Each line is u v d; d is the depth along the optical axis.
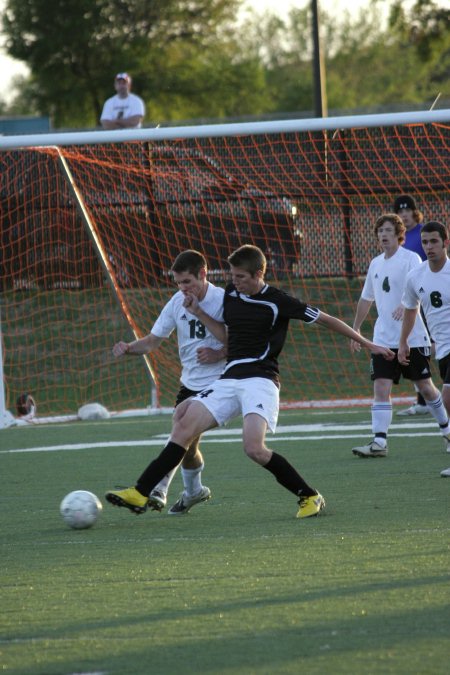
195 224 54.16
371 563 15.87
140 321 52.81
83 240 54.91
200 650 11.81
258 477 26.52
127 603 14.05
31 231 55.34
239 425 39.75
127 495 20.00
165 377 50.88
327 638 12.06
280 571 15.59
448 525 18.83
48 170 54.72
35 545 18.64
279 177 54.31
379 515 20.19
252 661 11.36
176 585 14.98
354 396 47.91
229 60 145.62
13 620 13.40
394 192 53.53
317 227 54.09
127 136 39.91
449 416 26.16
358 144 54.06
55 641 12.38
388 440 32.72
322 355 51.50
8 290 55.28
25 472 28.95
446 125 52.12
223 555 16.98
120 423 41.72
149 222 54.03
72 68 132.12
